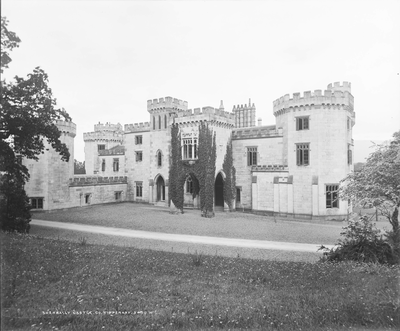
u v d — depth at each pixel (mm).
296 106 41125
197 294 11945
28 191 42531
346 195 22391
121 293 11812
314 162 39844
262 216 41312
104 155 63594
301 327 9555
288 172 41594
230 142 46219
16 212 26219
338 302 10836
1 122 23812
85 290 11953
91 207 49000
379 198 19656
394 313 10133
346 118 40312
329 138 39719
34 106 25078
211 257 19391
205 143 40875
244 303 10992
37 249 16828
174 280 13555
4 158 24969
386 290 11883
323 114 39750
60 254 16359
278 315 10055
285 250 23484
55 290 11719
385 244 18016
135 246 24031
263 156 44844
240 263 17438
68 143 46938
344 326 9641
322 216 39031
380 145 22312
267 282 13547
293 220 38156
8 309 9992
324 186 39406
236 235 28875
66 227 31875
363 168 22156
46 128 26516
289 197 41094
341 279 13523
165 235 28547
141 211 43469
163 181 53062
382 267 15516
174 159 43125
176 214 41000
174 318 9867
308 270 15328
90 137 67375
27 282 12070
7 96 23500
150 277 13867
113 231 30047
